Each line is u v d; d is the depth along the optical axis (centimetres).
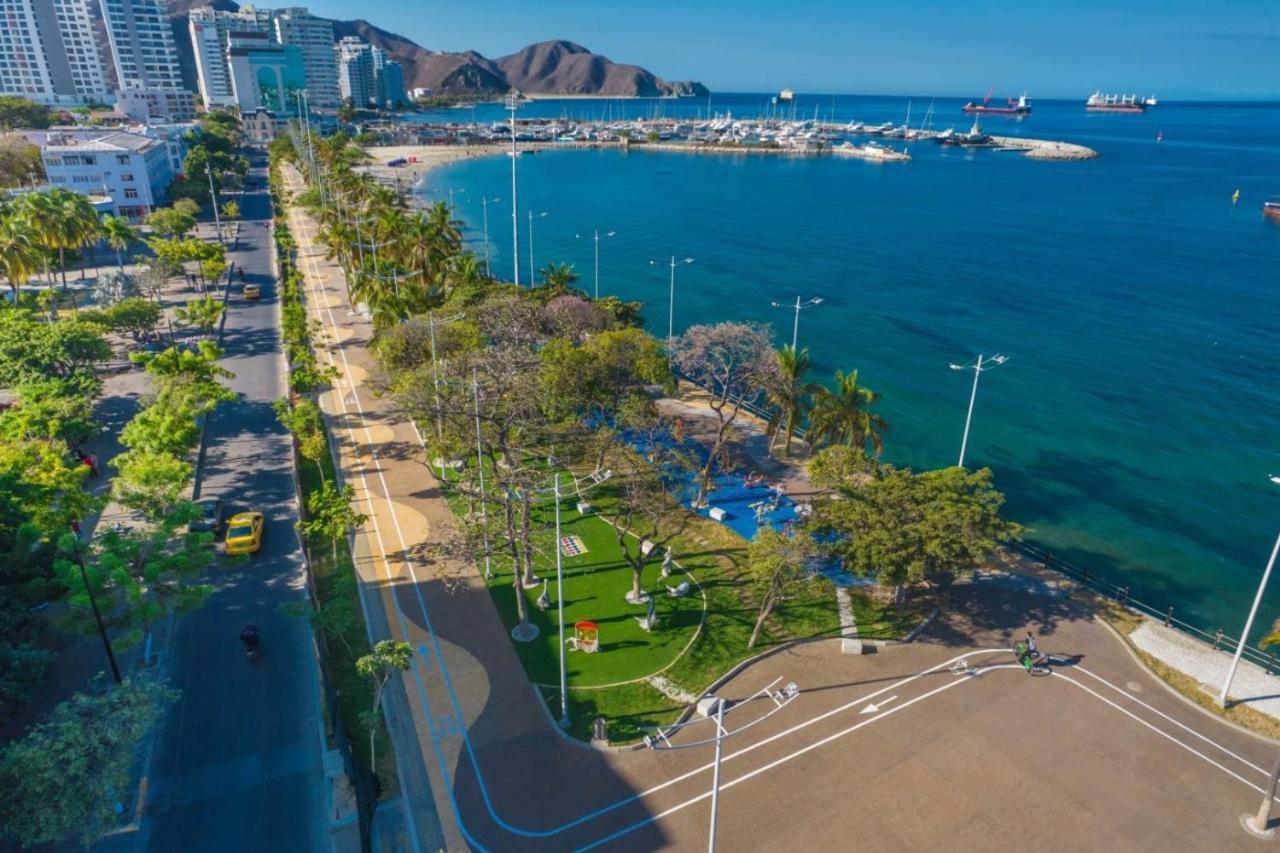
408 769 3609
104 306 9519
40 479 4675
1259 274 14562
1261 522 6600
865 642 4488
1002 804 3478
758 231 18900
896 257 16150
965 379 9650
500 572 5116
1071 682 4250
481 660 4325
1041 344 10869
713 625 4681
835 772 3631
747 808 3441
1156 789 3578
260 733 3719
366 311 10488
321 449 6144
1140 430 8281
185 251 11144
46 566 4091
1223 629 5234
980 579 5194
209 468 6384
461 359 6300
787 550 4253
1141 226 19188
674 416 7769
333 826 3253
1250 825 3388
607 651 4438
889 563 4372
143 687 3130
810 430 6431
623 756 3709
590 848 3238
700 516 5975
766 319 12006
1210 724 3988
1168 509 6775
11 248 9062
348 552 5300
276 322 10256
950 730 3894
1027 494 6988
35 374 6325
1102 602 4988
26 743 2923
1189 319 11912
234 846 3164
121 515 5616
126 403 7400
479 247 16675
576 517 5875
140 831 3212
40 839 2755
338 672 4169
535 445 6419
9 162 14575
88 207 10744
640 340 6812
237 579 4912
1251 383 9500
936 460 7644
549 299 8869
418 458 6681
